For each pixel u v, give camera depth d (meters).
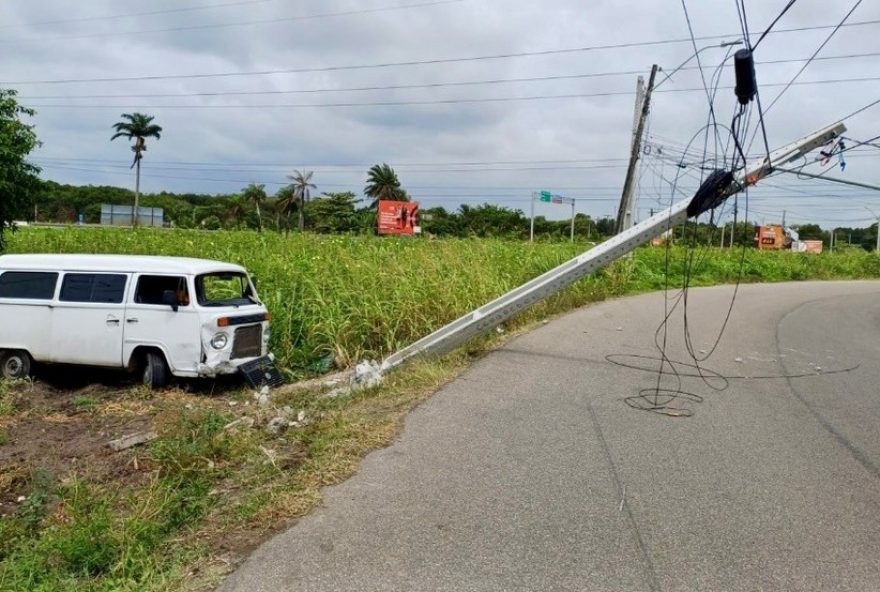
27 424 7.18
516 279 15.23
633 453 5.70
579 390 7.91
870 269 43.97
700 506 4.63
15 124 15.88
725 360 10.25
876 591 3.57
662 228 9.19
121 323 8.88
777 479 5.20
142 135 63.88
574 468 5.29
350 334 10.47
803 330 14.27
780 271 35.34
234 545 3.92
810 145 8.61
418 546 3.92
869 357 11.23
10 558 4.01
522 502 4.60
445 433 6.08
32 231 26.61
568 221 73.69
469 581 3.55
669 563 3.81
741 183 8.48
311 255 15.09
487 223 69.19
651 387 8.20
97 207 83.50
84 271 9.14
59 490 4.98
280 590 3.42
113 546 3.89
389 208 62.44
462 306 11.41
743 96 7.38
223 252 16.27
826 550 4.02
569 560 3.81
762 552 3.98
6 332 9.25
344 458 5.34
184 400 8.29
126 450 6.12
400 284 11.38
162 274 8.88
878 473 5.41
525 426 6.38
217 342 8.76
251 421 6.59
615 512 4.48
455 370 8.70
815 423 6.88
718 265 29.91
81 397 8.28
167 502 4.46
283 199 75.31
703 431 6.44
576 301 16.33
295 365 10.26
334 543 3.94
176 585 3.47
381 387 7.87
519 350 10.18
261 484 4.88
